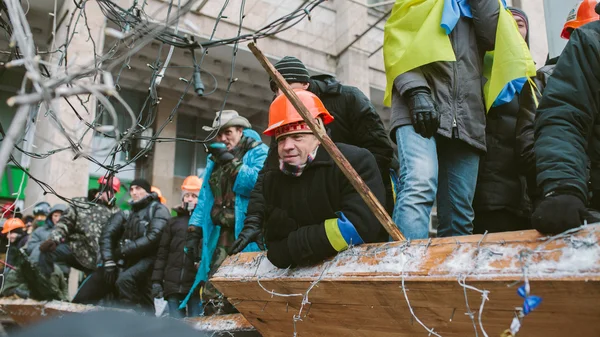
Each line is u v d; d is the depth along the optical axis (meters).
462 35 2.82
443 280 1.50
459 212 2.77
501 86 2.71
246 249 3.54
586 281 1.21
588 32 1.86
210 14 10.70
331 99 3.31
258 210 2.90
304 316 2.20
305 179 2.20
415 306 1.67
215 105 14.85
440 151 2.85
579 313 1.30
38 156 2.40
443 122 2.68
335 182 2.13
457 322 1.60
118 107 5.70
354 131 3.27
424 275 1.57
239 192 3.71
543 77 3.10
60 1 8.73
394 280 1.64
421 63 2.67
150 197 5.38
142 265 5.11
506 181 2.97
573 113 1.75
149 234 5.13
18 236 7.64
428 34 2.71
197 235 4.15
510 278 1.36
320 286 1.95
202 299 3.77
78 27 7.57
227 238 3.82
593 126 1.97
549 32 5.91
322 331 2.21
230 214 3.77
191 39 2.56
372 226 2.08
